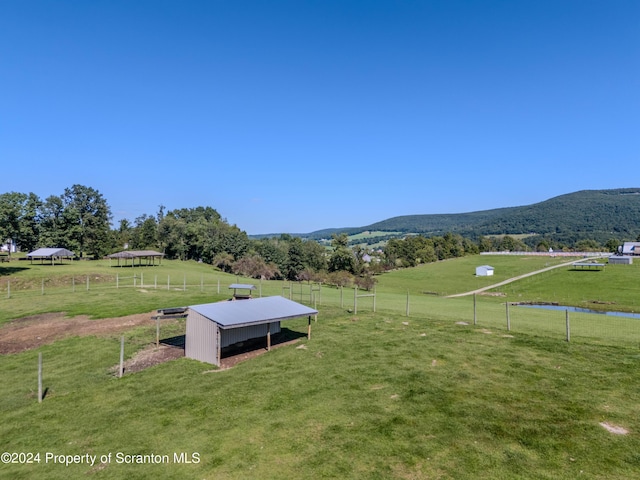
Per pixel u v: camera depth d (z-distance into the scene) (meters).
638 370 14.15
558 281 69.69
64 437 11.31
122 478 9.27
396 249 140.12
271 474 9.05
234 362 17.39
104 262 78.69
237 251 101.75
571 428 10.45
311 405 12.52
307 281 75.25
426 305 34.16
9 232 65.44
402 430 10.68
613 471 8.59
